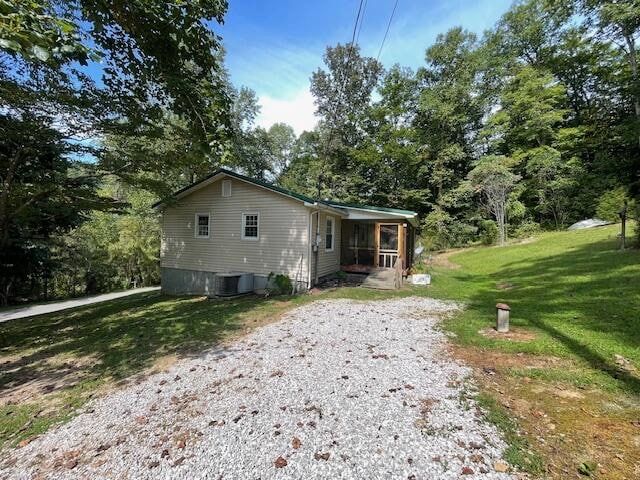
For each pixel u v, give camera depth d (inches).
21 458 98.2
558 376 132.7
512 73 829.8
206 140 161.8
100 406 128.6
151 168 331.6
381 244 500.1
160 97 198.2
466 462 86.5
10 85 221.6
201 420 112.7
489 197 716.7
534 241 617.9
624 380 125.0
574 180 692.7
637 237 375.6
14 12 81.6
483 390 125.7
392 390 128.1
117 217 724.7
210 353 180.2
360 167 908.6
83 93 243.0
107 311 361.7
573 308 224.5
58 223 470.0
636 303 210.4
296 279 367.6
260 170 922.7
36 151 290.5
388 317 244.8
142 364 171.8
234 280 366.3
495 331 197.0
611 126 703.7
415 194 873.5
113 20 141.4
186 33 146.9
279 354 172.6
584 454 86.8
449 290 356.2
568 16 698.8
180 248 446.0
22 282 582.2
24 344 245.4
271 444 97.7
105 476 88.0
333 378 140.8
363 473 84.5
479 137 850.1
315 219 378.9
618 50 676.7
